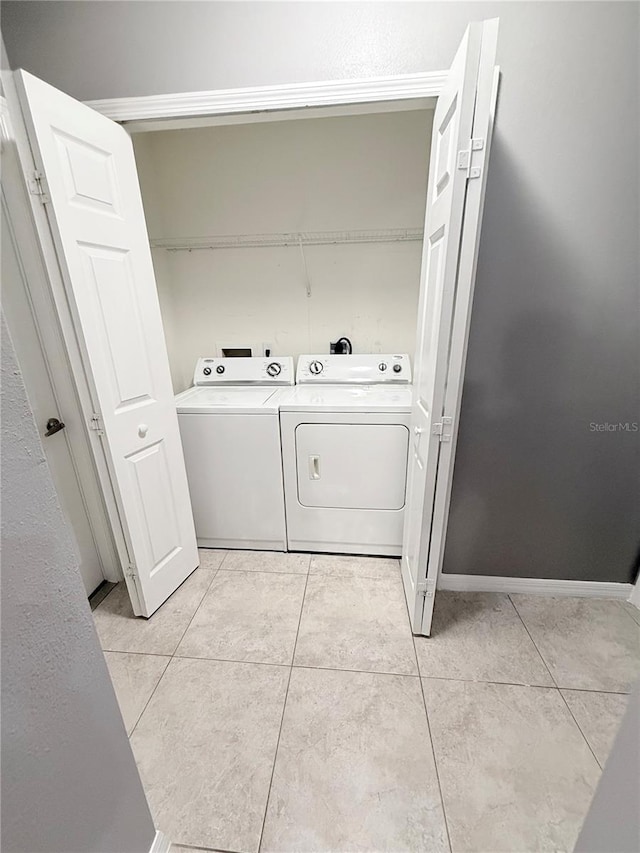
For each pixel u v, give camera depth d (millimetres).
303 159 2127
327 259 2287
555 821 979
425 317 1392
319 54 1267
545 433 1537
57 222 1137
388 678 1365
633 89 1155
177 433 1762
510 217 1299
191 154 2180
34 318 1445
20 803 542
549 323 1399
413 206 2143
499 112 1206
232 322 2469
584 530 1660
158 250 2303
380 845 938
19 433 514
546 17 1129
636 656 1448
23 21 1312
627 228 1274
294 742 1166
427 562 1411
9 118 1141
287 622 1624
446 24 1196
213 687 1345
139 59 1327
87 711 669
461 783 1059
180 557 1840
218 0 1239
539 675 1372
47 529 567
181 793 1049
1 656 503
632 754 556
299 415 1852
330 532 2037
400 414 1790
